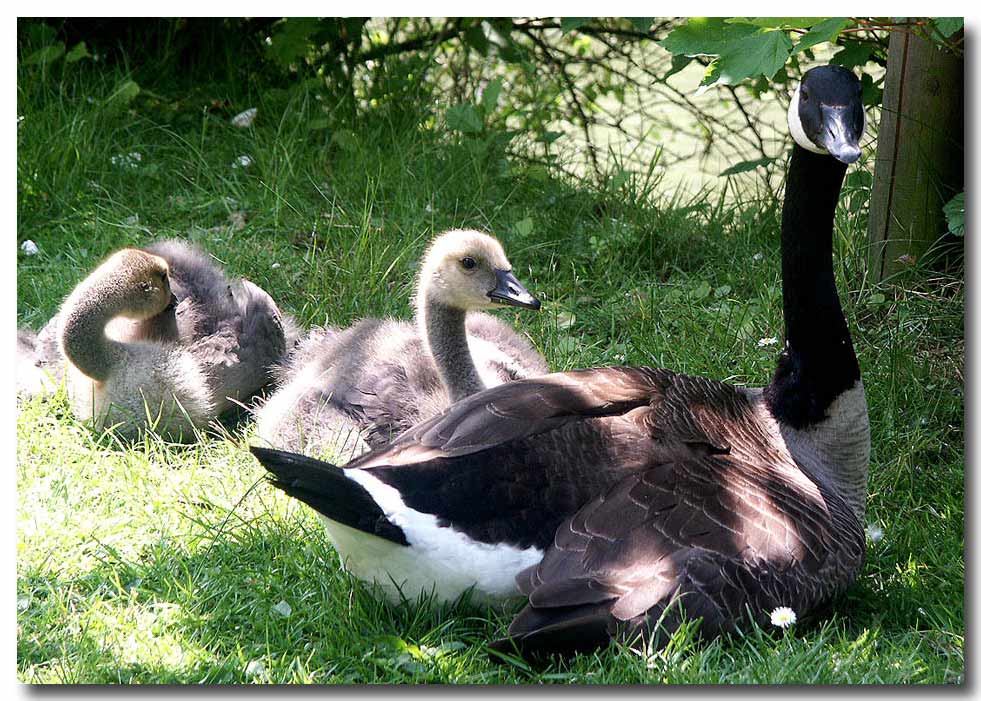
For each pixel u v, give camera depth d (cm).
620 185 1132
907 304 916
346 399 802
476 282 788
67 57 1209
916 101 923
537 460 579
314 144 1234
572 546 556
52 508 696
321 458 760
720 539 568
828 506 630
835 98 636
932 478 779
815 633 607
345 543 590
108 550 648
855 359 669
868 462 702
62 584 632
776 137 1369
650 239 1079
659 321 963
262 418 826
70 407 830
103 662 566
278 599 625
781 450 660
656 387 647
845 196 1057
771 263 1030
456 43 1351
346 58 1310
